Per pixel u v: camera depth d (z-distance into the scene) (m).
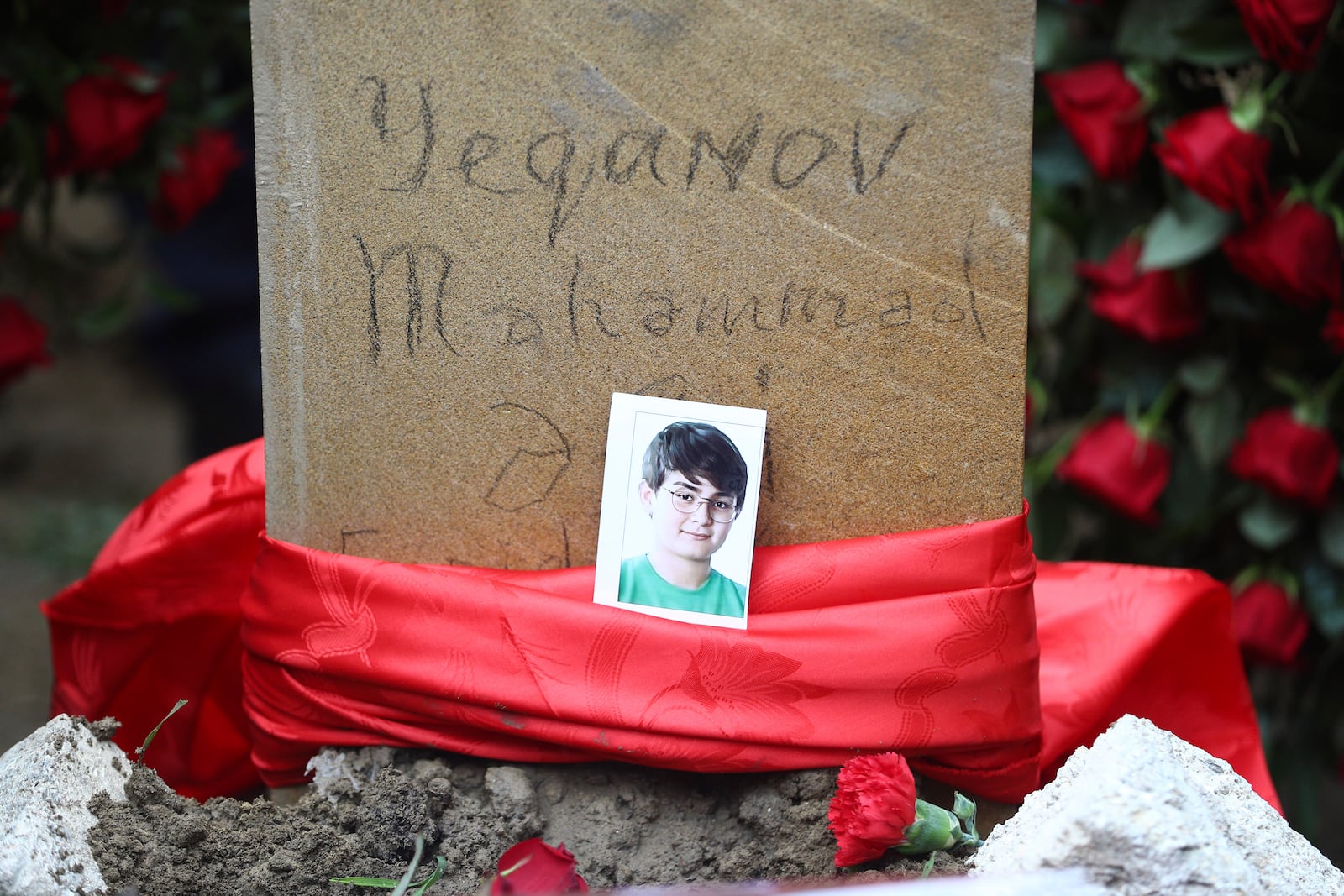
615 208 1.18
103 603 1.37
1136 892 0.93
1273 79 1.54
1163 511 1.79
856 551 1.17
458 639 1.15
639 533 1.18
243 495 1.36
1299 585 1.72
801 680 1.14
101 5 1.87
